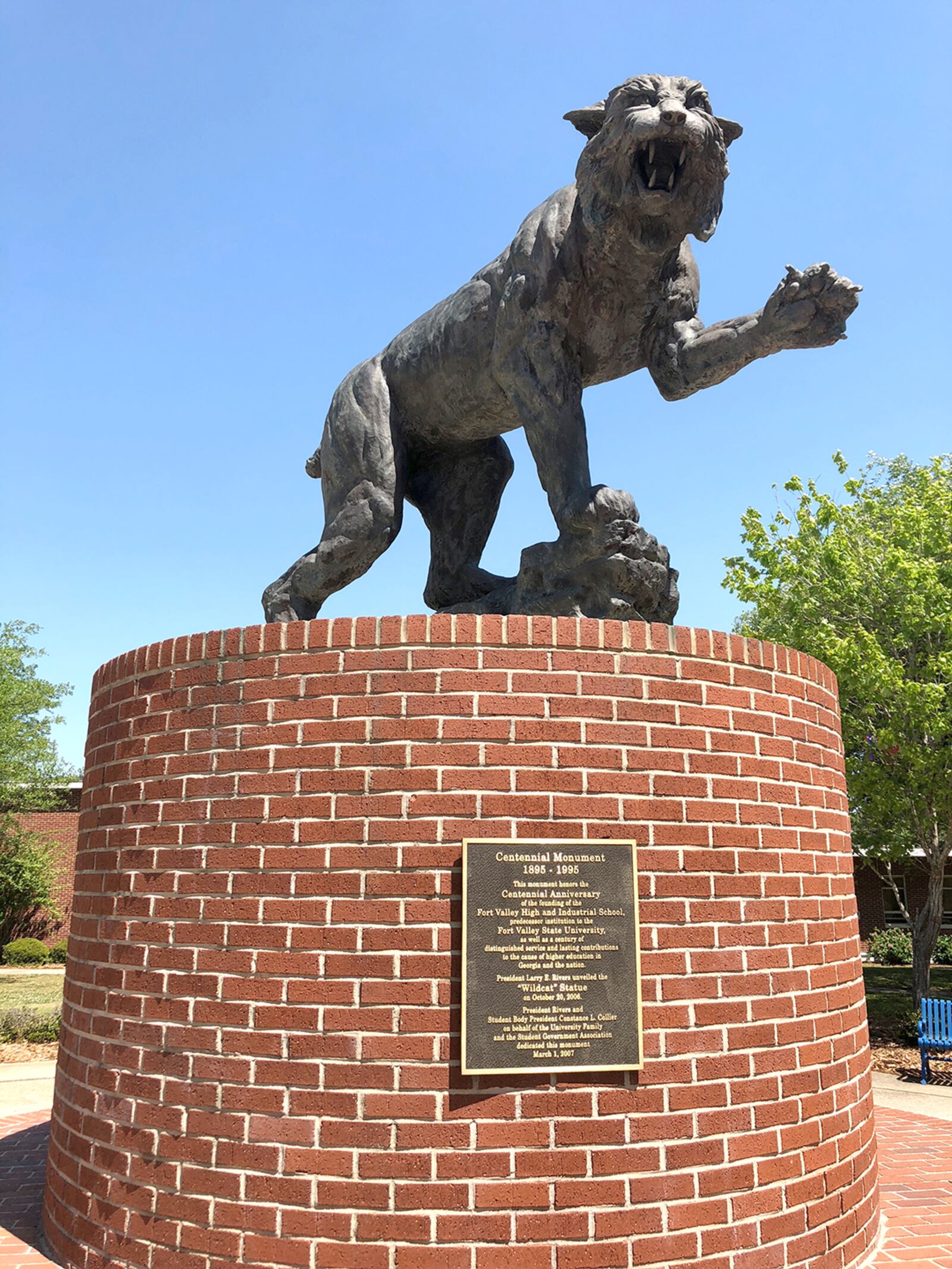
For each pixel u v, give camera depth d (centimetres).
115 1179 447
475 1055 402
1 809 2814
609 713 447
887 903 3170
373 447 679
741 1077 433
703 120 520
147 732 496
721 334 577
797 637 1597
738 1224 417
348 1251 389
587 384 640
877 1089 1097
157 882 466
